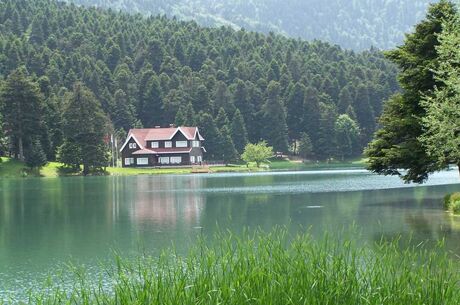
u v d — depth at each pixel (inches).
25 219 1739.7
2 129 5113.2
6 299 759.7
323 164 7391.7
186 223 1550.2
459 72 1387.8
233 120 7278.5
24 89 5236.2
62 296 414.0
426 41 1814.7
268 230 1300.4
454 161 1720.0
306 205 1963.6
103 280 837.8
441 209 1720.0
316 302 326.6
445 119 1408.7
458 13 1407.5
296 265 361.1
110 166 6299.2
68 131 5255.9
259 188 2942.9
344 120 7583.7
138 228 1477.6
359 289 351.6
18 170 5007.4
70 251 1147.3
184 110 7588.6
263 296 322.0
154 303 322.3
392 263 388.2
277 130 7549.2
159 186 3366.1
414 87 1849.2
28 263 1028.5
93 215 1817.2
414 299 336.2
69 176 5152.6
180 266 383.6
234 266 358.0
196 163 6624.0
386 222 1418.6
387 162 1872.5
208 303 325.4
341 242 598.9
